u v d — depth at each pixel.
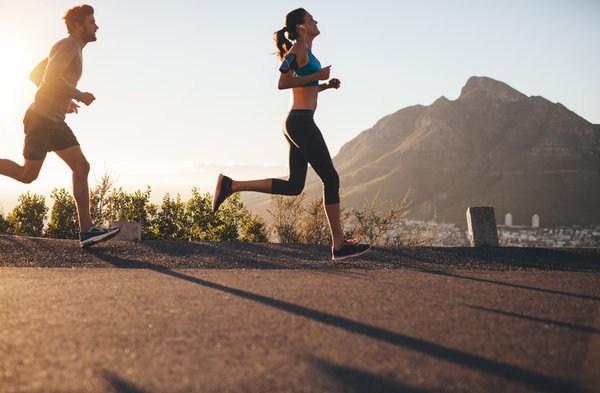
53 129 4.42
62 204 10.57
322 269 4.27
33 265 4.13
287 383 1.65
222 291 3.07
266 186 4.28
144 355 1.89
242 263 4.57
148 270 3.93
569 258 5.29
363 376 1.72
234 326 2.30
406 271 4.19
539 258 5.29
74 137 4.63
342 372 1.76
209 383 1.64
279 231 11.92
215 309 2.61
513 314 2.64
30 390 1.55
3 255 4.41
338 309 2.67
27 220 11.62
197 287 3.18
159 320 2.37
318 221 11.80
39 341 2.02
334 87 4.49
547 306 2.84
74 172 4.72
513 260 5.14
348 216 10.76
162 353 1.92
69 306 2.58
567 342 2.15
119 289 3.05
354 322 2.42
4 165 4.38
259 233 11.16
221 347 2.00
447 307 2.78
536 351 2.02
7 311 2.46
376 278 3.73
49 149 4.49
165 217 10.47
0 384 1.59
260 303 2.77
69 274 3.63
